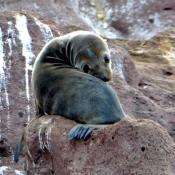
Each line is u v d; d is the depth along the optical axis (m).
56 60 30.55
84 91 28.50
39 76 30.06
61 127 28.94
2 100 38.28
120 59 43.22
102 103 28.20
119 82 41.66
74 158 28.17
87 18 57.81
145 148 26.97
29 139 29.69
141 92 42.59
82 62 29.58
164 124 40.22
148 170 26.70
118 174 27.02
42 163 29.58
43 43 41.56
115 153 27.25
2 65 39.69
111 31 58.00
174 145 27.52
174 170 26.94
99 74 29.16
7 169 34.38
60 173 28.67
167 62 49.06
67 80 29.12
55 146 28.77
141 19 58.59
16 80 39.19
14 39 41.12
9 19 42.19
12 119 37.72
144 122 27.50
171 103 42.75
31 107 38.28
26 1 54.78
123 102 40.50
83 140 27.97
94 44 29.75
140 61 49.22
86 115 28.27
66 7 56.50
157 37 52.47
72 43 30.27
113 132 27.42
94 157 27.59
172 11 58.75
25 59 40.19
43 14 54.47
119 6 58.94
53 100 29.27
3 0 54.41
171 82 45.31
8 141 36.88
